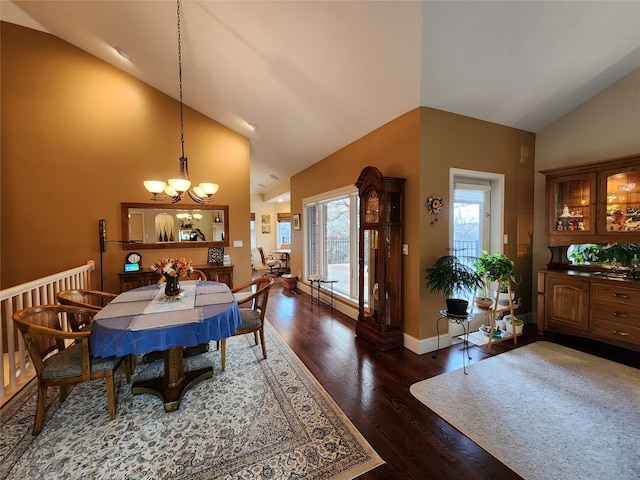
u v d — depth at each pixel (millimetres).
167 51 3357
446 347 3135
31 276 3850
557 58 2578
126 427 1901
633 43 2535
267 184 8297
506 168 3561
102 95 4133
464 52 2359
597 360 2789
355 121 3537
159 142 4488
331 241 5020
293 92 3408
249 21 2562
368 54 2490
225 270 4617
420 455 1652
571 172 3234
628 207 2875
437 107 2973
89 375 1920
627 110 3016
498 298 3207
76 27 3518
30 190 3820
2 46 3648
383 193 3006
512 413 2010
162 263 2523
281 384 2408
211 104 4355
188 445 1739
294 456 1647
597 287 2914
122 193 4273
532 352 2980
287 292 6016
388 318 3238
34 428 1822
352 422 1931
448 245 3111
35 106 3814
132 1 2766
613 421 1913
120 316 2027
